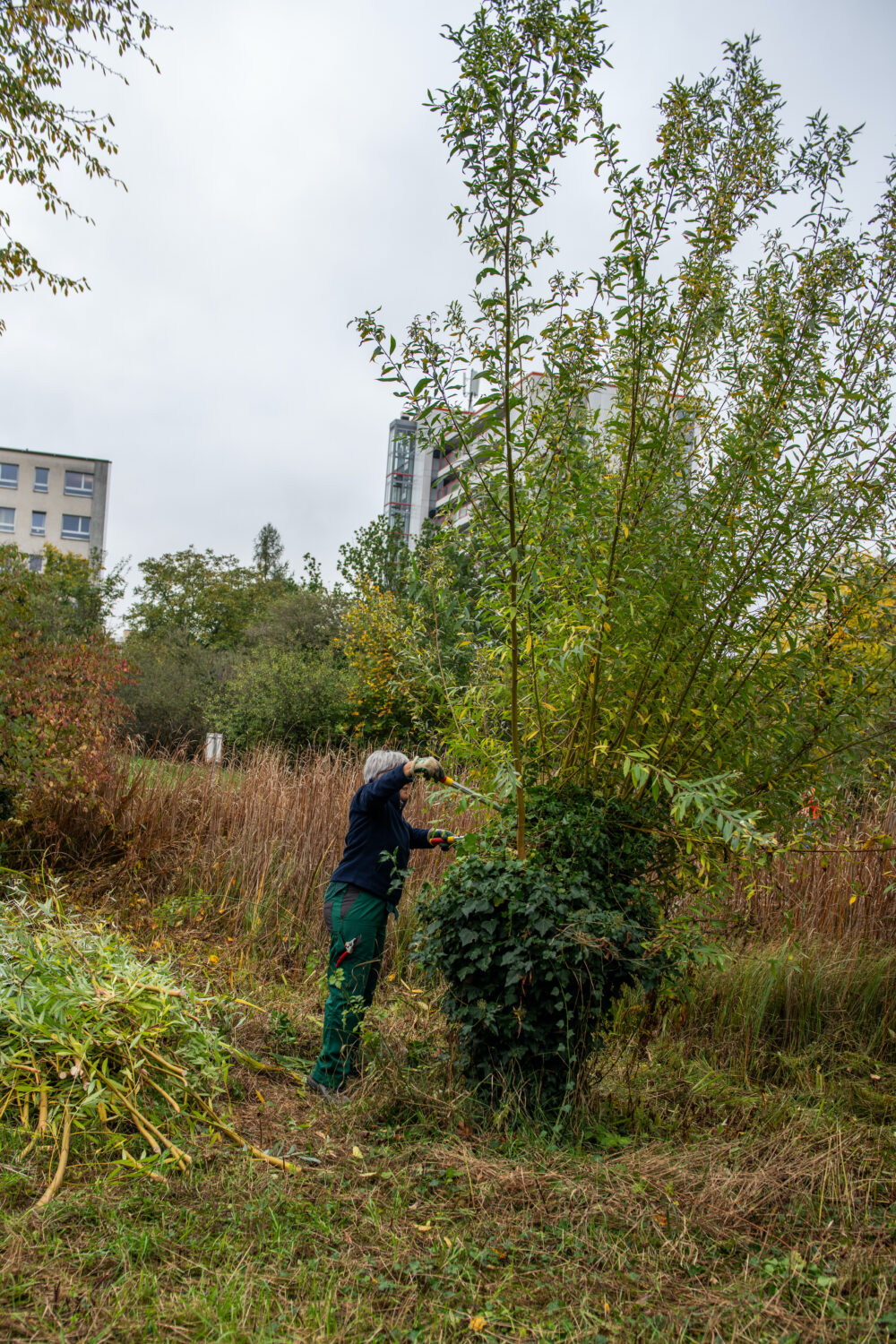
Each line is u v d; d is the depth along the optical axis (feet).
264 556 242.78
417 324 12.26
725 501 13.15
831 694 13.55
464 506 13.57
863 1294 8.48
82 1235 8.36
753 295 14.64
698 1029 16.90
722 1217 9.82
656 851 14.01
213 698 62.90
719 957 12.73
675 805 11.80
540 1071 12.32
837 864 20.04
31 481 182.39
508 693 13.85
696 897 14.47
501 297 11.87
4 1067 10.69
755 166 13.92
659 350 13.17
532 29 11.33
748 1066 15.88
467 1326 7.74
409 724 40.63
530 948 11.89
